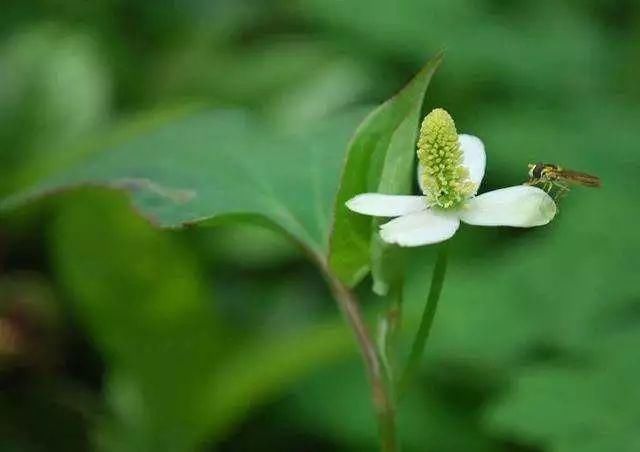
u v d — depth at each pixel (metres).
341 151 0.30
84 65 0.50
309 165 0.30
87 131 0.49
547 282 0.39
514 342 0.38
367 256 0.27
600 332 0.38
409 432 0.40
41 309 0.46
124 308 0.41
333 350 0.39
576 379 0.35
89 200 0.39
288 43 0.59
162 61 0.56
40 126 0.49
